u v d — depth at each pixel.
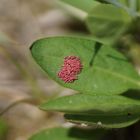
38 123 0.23
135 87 0.16
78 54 0.16
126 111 0.14
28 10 0.27
